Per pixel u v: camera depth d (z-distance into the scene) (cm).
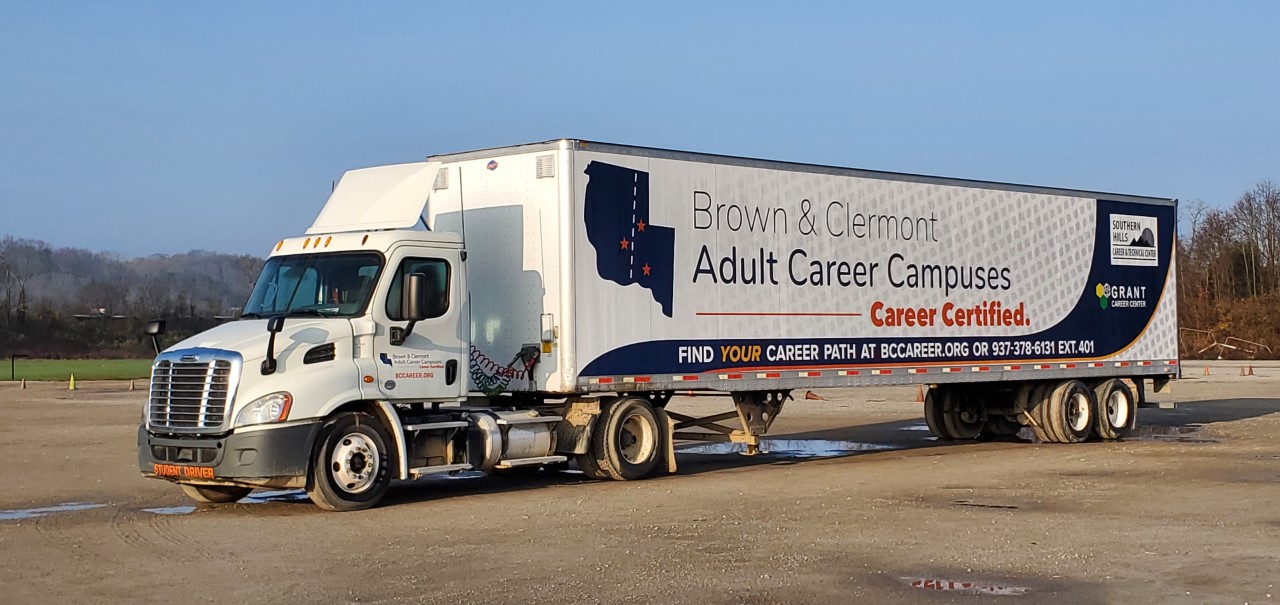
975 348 2025
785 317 1755
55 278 12156
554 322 1527
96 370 7538
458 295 1469
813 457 1992
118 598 880
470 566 990
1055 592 888
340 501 1331
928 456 1984
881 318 1883
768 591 890
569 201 1524
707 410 3195
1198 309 9381
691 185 1652
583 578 938
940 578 937
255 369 1299
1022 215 2116
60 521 1285
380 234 1426
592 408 1602
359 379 1358
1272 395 3847
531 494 1491
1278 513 1278
